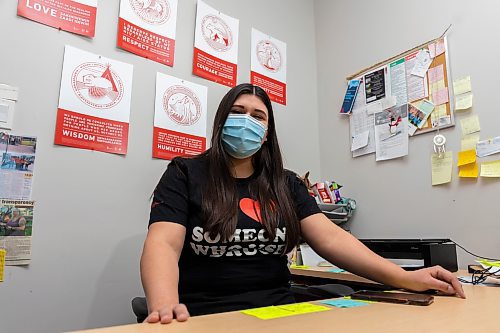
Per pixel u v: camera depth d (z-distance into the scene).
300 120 2.29
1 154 1.29
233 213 1.02
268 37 2.21
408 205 1.83
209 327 0.56
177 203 1.01
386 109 1.98
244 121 1.18
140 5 1.69
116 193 1.51
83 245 1.41
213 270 0.99
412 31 1.92
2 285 1.24
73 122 1.44
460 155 1.64
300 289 1.22
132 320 1.48
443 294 0.87
